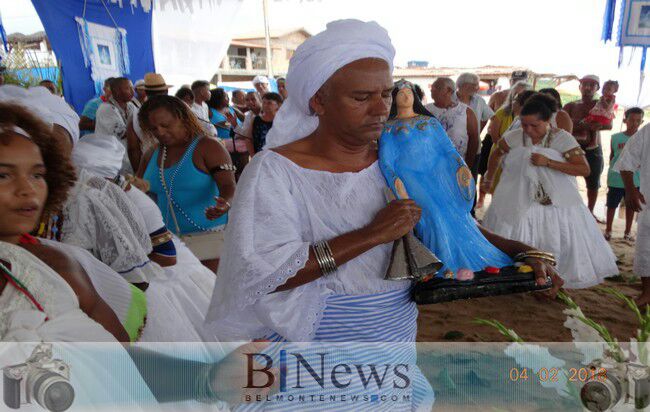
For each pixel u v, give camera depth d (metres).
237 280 1.20
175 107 2.94
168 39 10.16
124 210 1.92
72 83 8.12
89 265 1.34
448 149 1.50
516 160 4.51
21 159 1.05
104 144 2.02
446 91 6.06
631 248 6.32
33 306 1.06
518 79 8.76
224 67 27.59
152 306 1.86
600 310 4.35
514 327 4.03
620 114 18.81
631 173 4.40
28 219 1.08
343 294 1.34
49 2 7.68
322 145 1.36
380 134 1.33
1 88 1.75
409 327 1.48
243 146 6.98
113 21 8.81
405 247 1.33
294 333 1.29
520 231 4.45
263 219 1.25
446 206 1.47
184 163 2.97
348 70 1.23
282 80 8.82
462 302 4.55
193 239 3.00
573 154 4.32
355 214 1.34
